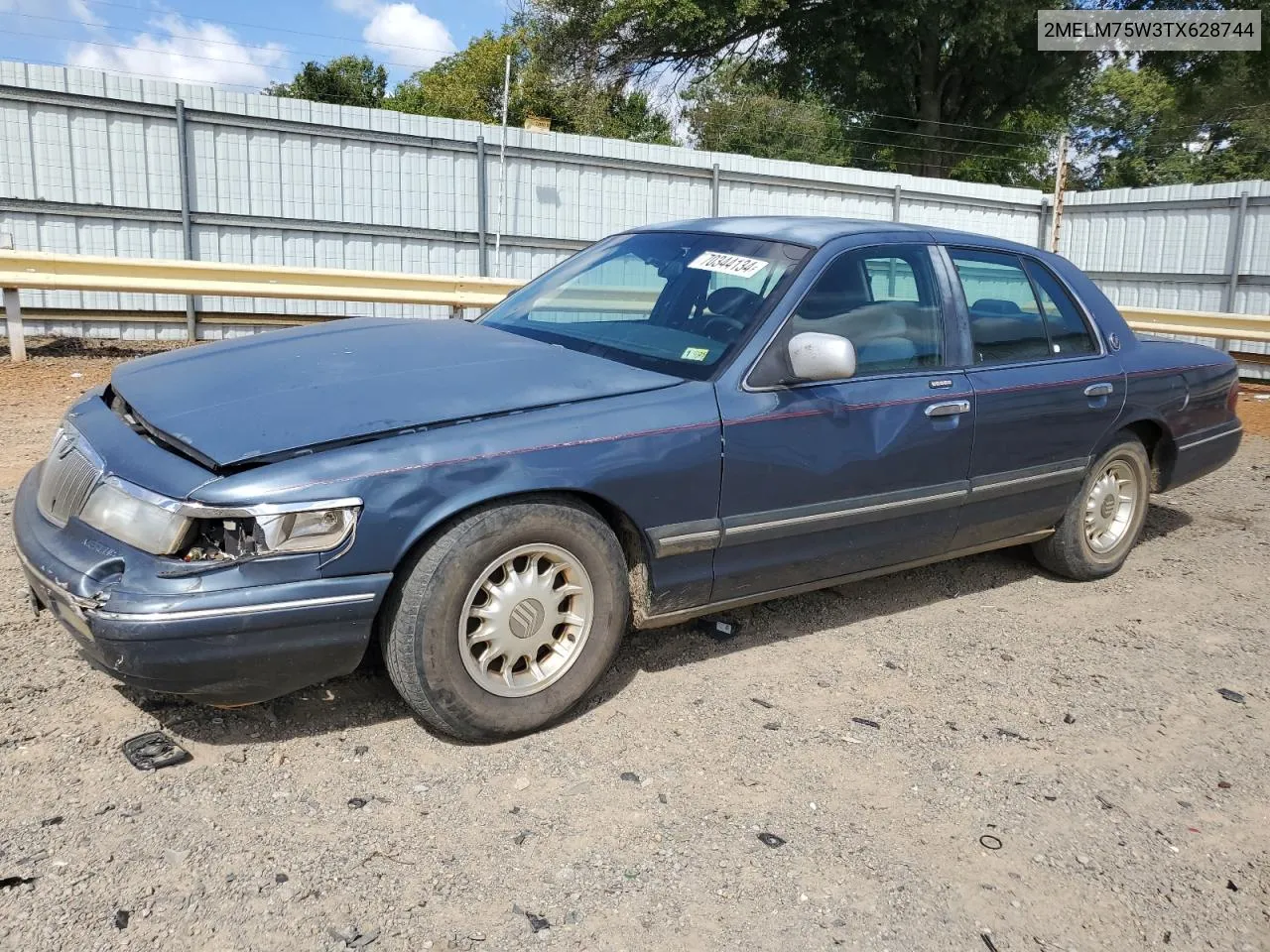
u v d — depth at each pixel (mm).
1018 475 4535
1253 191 14766
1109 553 5184
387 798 2920
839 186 16141
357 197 12930
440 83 40250
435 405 3145
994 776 3273
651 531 3416
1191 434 5406
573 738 3334
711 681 3814
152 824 2721
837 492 3879
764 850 2805
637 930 2457
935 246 4406
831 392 3818
